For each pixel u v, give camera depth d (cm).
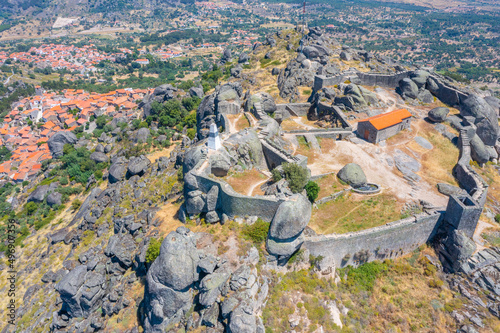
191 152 6203
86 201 9338
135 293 5550
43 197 10738
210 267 4575
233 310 4284
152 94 15062
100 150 12388
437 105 9419
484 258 5275
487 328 4728
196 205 5644
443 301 5134
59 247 8056
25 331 6344
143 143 11081
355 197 6216
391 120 7931
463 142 7600
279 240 4944
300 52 12850
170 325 4656
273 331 4472
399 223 5494
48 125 18138
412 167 7075
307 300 4856
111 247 6450
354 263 5447
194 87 13775
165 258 4597
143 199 7894
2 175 14438
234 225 5259
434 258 5628
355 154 7456
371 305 5081
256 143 6731
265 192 5519
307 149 7675
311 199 5888
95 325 5472
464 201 5569
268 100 8756
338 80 9931
